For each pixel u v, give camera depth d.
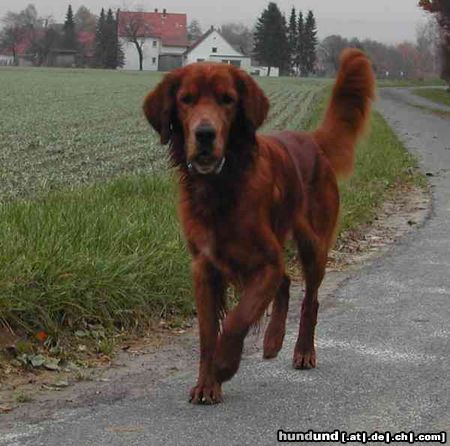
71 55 83.25
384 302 4.88
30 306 4.16
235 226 3.53
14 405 3.55
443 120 22.58
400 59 75.06
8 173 8.80
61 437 3.27
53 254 4.46
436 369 3.89
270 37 71.94
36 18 89.00
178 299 4.68
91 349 4.16
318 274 4.03
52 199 6.13
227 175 3.51
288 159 3.88
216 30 75.50
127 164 9.98
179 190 3.65
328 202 4.09
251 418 3.43
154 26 82.88
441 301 4.89
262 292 3.54
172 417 3.44
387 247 6.28
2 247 4.48
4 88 31.16
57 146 12.14
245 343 4.26
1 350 3.98
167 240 5.09
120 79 43.56
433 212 7.91
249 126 3.55
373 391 3.67
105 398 3.62
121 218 5.34
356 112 4.40
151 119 3.63
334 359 4.03
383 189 9.08
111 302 4.41
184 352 4.18
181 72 3.58
